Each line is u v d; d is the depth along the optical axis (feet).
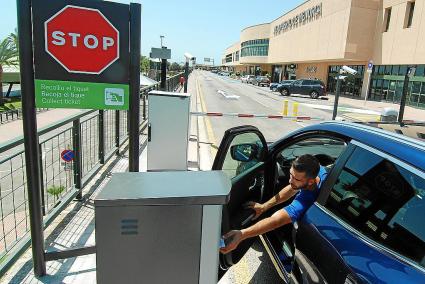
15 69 82.53
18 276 9.44
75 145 14.02
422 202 5.46
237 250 8.10
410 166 5.69
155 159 17.60
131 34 9.37
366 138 7.06
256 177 9.93
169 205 4.88
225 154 7.66
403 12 90.94
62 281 9.30
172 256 5.02
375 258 5.54
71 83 8.99
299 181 7.84
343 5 108.17
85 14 8.82
